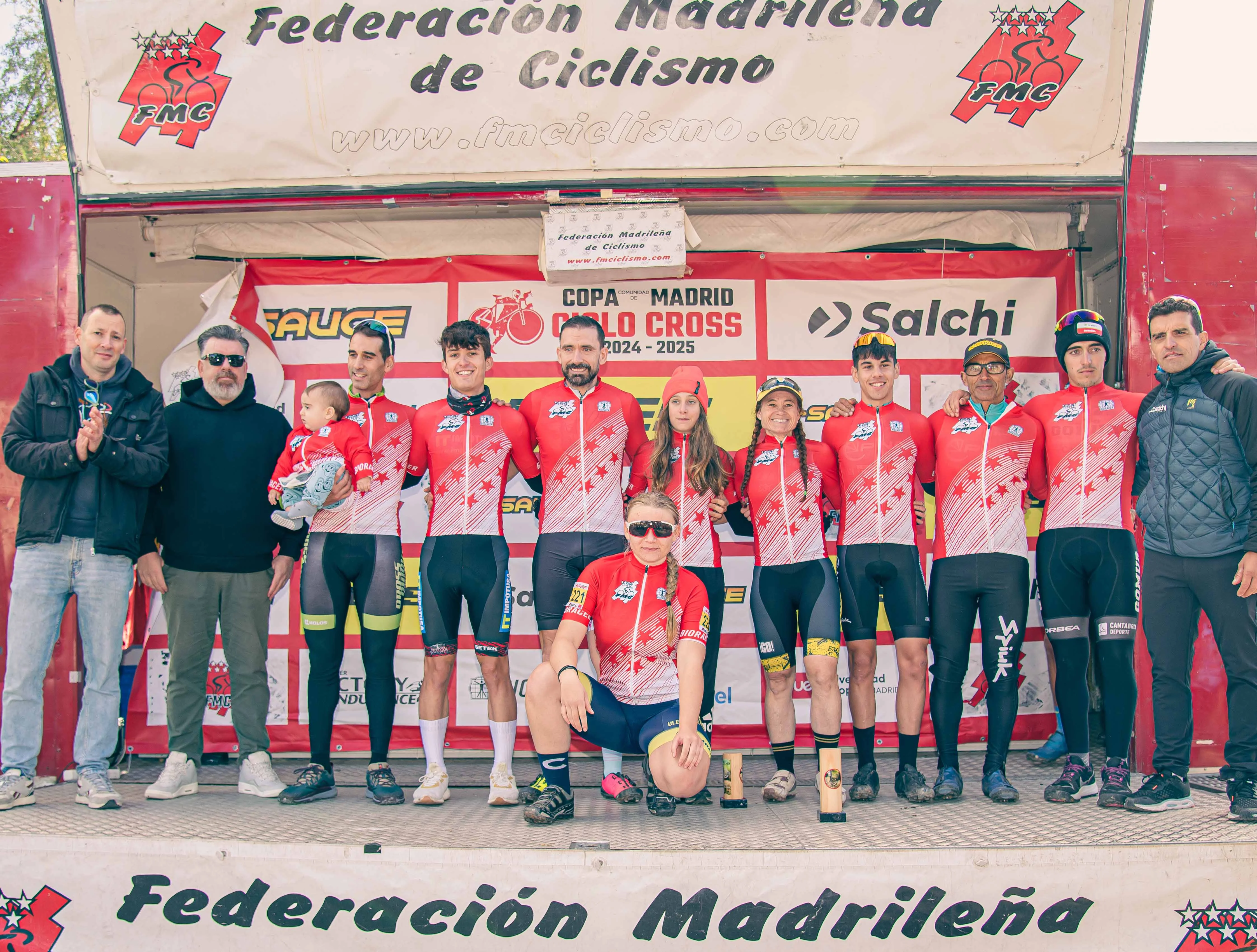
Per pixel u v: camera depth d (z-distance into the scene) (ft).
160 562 11.61
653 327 14.29
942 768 10.73
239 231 14.52
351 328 14.43
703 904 8.04
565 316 14.32
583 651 13.67
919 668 11.03
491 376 14.29
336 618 11.21
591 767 13.51
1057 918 8.07
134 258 15.08
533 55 11.64
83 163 12.09
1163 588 10.15
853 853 8.11
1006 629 10.78
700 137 11.78
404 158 11.87
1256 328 12.72
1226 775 9.68
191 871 8.45
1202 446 10.00
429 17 11.60
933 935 8.03
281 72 11.73
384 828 9.10
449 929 8.14
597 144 11.82
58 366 11.14
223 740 13.76
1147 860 8.15
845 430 11.80
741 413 14.24
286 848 8.39
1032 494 11.82
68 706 12.27
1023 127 11.69
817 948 7.99
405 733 13.84
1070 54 11.51
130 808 10.17
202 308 16.19
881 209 14.16
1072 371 11.25
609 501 11.58
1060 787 10.33
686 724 9.38
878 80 11.63
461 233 14.53
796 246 14.55
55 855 8.54
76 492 10.70
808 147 11.76
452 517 11.12
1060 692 10.84
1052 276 14.28
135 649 14.29
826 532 13.97
